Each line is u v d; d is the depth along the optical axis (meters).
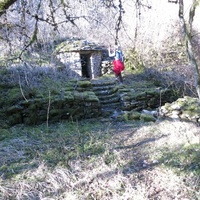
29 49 5.24
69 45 9.12
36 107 5.86
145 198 3.14
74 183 3.42
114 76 10.30
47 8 2.98
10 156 4.12
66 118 6.22
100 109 6.75
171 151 4.21
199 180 3.36
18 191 3.22
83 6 3.15
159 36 9.99
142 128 5.59
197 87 2.04
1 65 6.06
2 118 5.65
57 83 6.90
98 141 4.78
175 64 9.40
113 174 3.65
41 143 4.72
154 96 8.05
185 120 6.11
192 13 1.99
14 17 3.12
